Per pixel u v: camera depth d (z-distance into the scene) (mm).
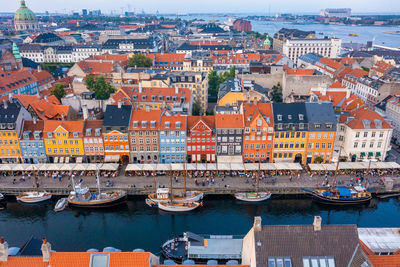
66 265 51344
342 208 105000
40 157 125250
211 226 96188
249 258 56000
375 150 124938
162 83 173875
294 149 123125
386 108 156875
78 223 98375
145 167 116125
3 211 104125
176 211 102312
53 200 109062
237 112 134500
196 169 114375
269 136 120875
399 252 60875
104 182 113688
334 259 50781
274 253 51031
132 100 150375
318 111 122750
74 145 123375
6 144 123312
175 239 84500
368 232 75562
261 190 109500
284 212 102812
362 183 112062
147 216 101312
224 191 109688
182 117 122375
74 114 147625
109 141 122562
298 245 51469
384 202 107875
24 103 147500
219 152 123000
